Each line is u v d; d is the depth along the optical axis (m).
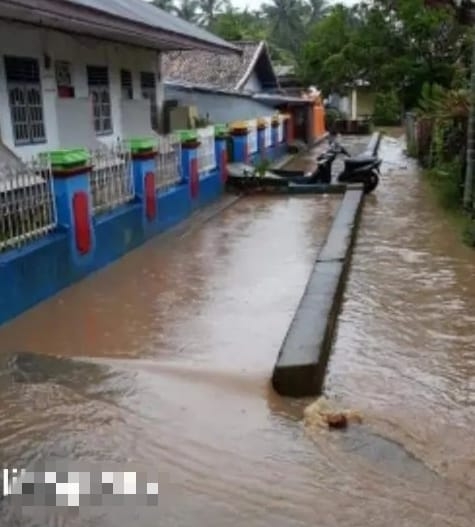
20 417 4.09
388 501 3.31
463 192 11.39
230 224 11.10
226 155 15.06
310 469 3.59
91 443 3.79
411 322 6.07
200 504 3.24
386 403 4.48
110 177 8.51
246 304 6.64
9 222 6.35
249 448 3.80
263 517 3.15
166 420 4.10
